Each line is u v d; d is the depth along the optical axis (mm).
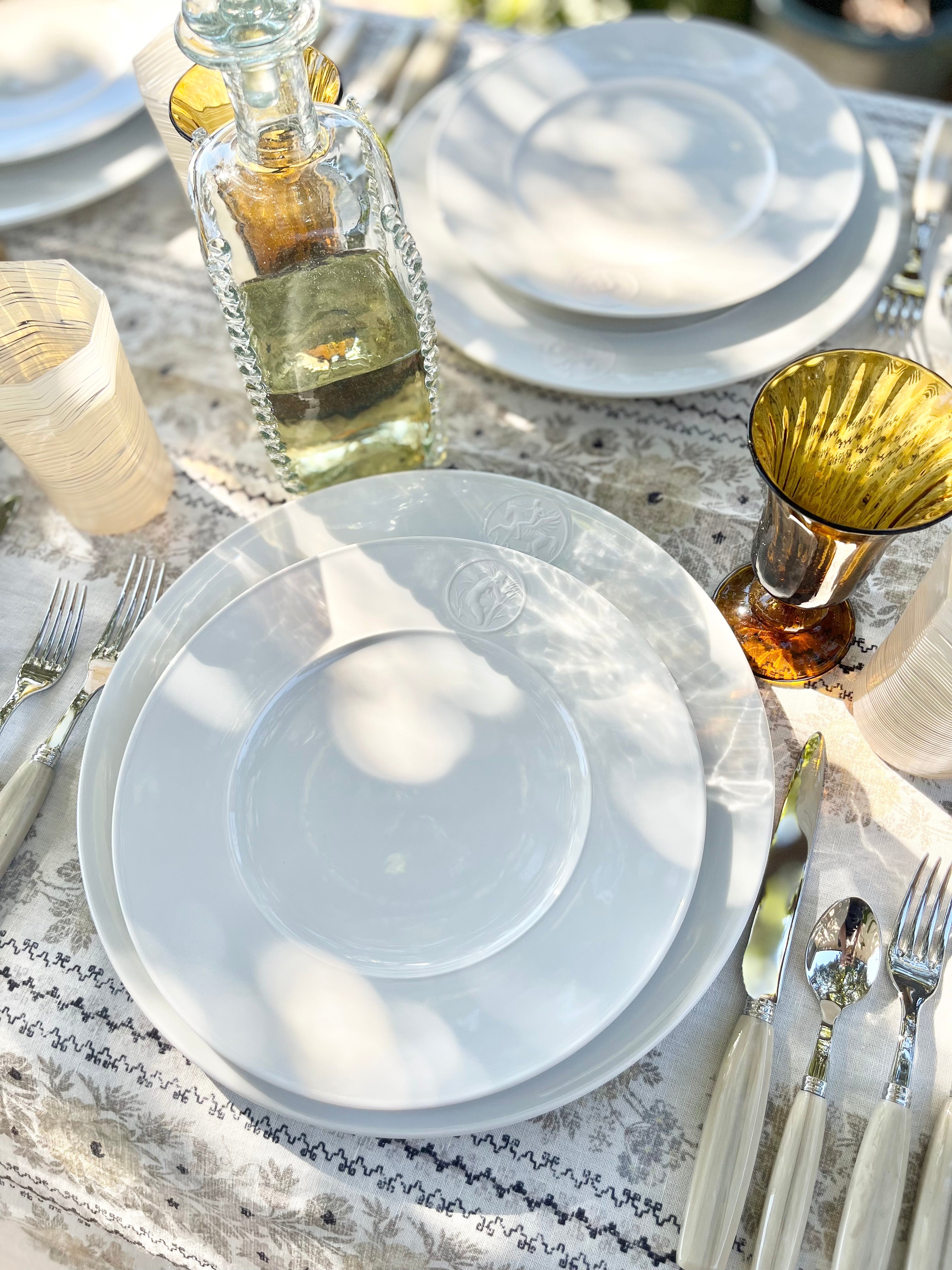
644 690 592
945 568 531
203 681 606
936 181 872
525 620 625
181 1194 521
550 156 854
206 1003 509
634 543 669
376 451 729
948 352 790
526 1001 511
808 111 857
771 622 674
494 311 812
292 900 552
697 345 780
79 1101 543
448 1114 498
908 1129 497
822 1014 542
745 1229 491
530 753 593
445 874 560
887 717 593
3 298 651
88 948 586
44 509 767
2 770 644
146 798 571
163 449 760
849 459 629
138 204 953
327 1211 512
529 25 2145
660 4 2139
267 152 565
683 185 832
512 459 777
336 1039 502
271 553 678
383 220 616
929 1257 466
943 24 2002
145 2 950
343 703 614
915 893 572
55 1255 572
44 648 687
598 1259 494
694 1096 532
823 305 789
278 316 617
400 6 2088
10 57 923
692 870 534
